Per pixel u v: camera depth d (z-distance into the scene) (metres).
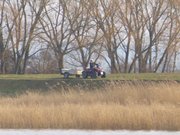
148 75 182.62
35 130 94.38
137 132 91.44
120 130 93.62
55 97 121.31
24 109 100.31
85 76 171.88
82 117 95.88
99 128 94.75
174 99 111.56
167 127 93.38
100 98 117.81
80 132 91.75
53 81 165.75
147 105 105.00
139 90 118.69
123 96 117.06
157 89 117.25
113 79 160.38
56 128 95.88
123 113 95.44
